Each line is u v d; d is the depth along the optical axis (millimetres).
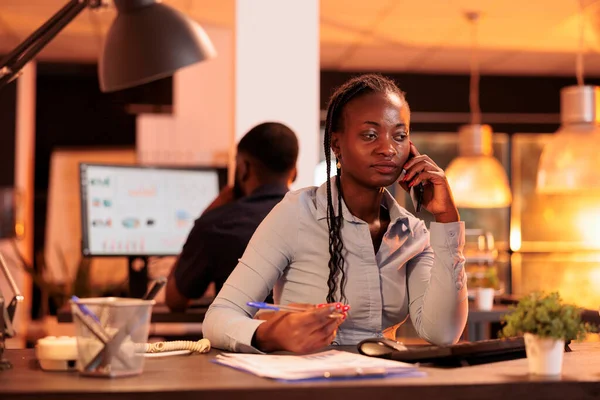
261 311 1764
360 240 1781
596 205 7746
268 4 3951
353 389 1219
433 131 7727
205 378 1299
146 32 3021
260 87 3938
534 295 1379
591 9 5527
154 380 1281
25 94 7203
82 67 7512
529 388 1264
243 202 2988
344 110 1736
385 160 1700
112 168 4051
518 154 7797
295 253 1822
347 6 5512
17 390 1190
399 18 5812
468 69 7609
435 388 1236
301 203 1839
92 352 1315
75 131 7543
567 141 4742
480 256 4582
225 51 6211
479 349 1458
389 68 7574
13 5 5590
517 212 7773
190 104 6234
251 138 2969
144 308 1340
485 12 5629
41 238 7512
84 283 5051
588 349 1723
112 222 4023
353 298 1775
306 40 3973
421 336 1790
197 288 3129
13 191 7031
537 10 5574
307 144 3957
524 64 7359
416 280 1839
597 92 4746
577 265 7758
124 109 7523
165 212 4156
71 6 2148
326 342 1519
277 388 1207
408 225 1815
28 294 7109
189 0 5406
